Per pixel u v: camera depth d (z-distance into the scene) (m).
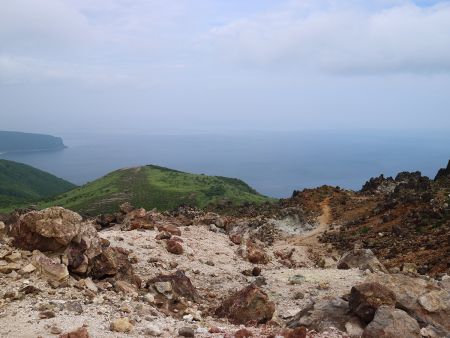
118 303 15.73
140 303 16.38
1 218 23.61
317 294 21.09
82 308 14.25
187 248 28.34
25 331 11.86
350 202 77.00
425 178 73.19
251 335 12.95
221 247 30.73
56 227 18.22
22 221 18.50
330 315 14.91
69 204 185.25
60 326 12.34
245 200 167.12
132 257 24.25
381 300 14.28
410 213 58.50
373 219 63.44
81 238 18.95
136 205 168.00
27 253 17.75
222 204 117.94
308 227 68.69
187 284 20.16
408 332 12.65
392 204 64.56
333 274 24.59
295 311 18.14
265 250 36.59
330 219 70.81
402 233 52.47
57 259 17.61
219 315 17.28
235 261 28.50
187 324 14.61
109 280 19.23
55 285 16.06
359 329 13.98
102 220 40.31
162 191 182.12
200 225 39.81
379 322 12.95
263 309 16.50
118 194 185.12
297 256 44.22
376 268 27.19
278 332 13.39
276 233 67.44
